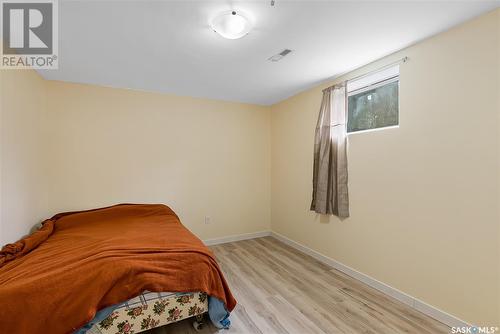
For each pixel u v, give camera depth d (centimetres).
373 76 249
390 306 211
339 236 283
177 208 351
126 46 208
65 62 238
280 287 243
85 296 141
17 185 213
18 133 215
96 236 228
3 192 189
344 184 270
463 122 177
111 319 151
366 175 250
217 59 236
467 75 174
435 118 193
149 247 191
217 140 378
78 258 172
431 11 163
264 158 417
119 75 274
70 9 158
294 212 361
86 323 136
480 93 168
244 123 399
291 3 154
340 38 198
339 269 282
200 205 367
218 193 380
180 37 195
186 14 165
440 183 191
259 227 415
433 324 187
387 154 230
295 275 270
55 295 136
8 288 133
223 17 164
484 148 167
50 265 164
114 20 171
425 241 201
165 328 183
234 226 393
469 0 151
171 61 239
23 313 128
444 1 152
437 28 183
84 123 297
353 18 171
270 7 158
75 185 293
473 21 171
